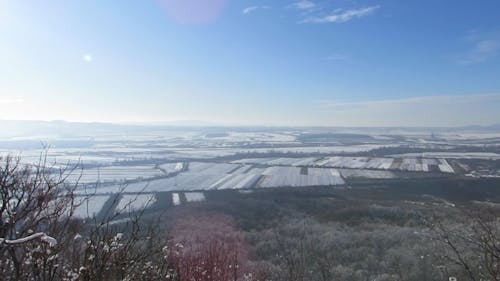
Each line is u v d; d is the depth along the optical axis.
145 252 4.12
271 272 8.74
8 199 3.40
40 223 3.59
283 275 7.63
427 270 12.89
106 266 3.64
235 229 22.67
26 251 3.48
